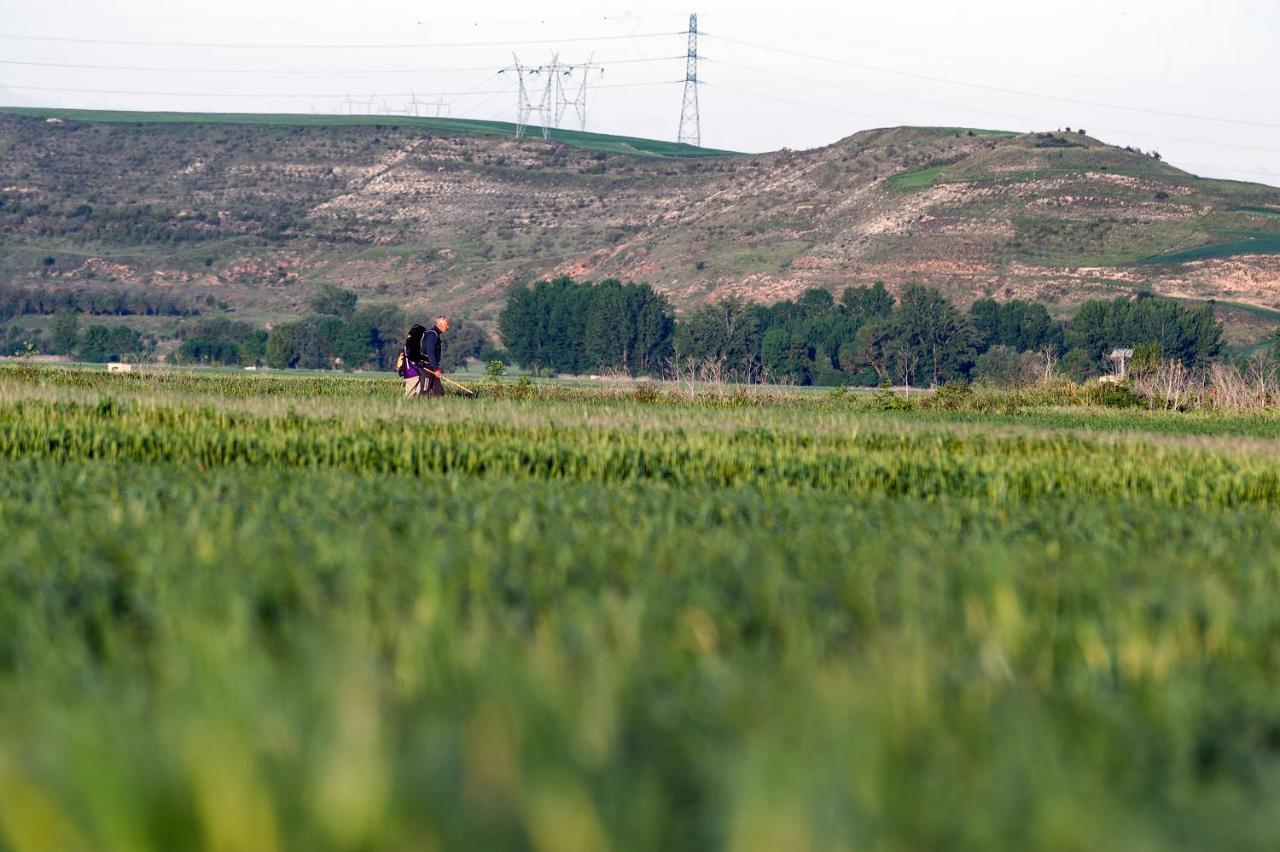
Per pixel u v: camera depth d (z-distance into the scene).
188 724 10.92
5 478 43.88
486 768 10.98
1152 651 19.16
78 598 22.34
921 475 61.66
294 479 47.12
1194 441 82.94
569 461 64.19
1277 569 28.72
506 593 22.98
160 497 40.34
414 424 73.81
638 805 10.22
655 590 22.08
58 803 9.62
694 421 87.31
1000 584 21.30
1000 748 12.98
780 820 9.31
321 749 10.40
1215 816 12.46
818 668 16.45
